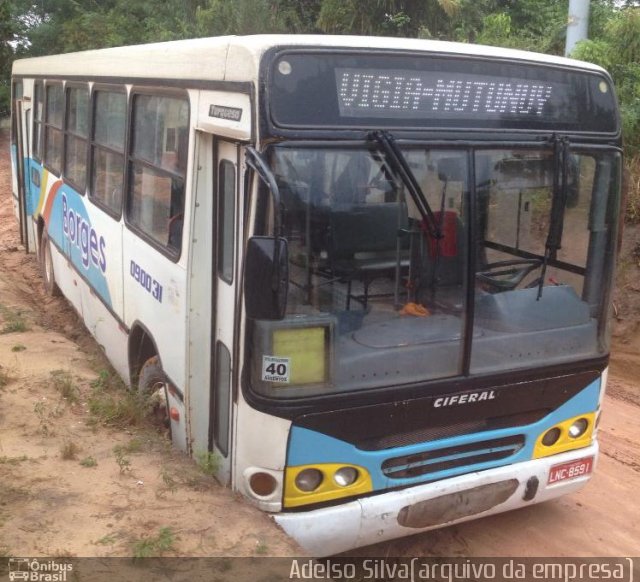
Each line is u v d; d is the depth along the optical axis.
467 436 4.18
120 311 6.21
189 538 3.78
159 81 4.99
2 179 20.77
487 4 15.34
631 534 4.96
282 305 3.29
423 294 3.92
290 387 3.73
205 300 4.36
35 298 10.03
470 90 3.84
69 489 4.32
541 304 4.25
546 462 4.46
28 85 10.56
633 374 8.46
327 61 3.53
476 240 3.96
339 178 3.60
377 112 3.65
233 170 3.90
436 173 3.80
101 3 25.67
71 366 6.77
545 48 12.77
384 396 3.88
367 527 3.98
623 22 10.99
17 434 5.13
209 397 4.36
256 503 3.88
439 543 4.77
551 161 4.06
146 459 4.74
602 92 4.23
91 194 7.07
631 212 10.27
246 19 15.58
